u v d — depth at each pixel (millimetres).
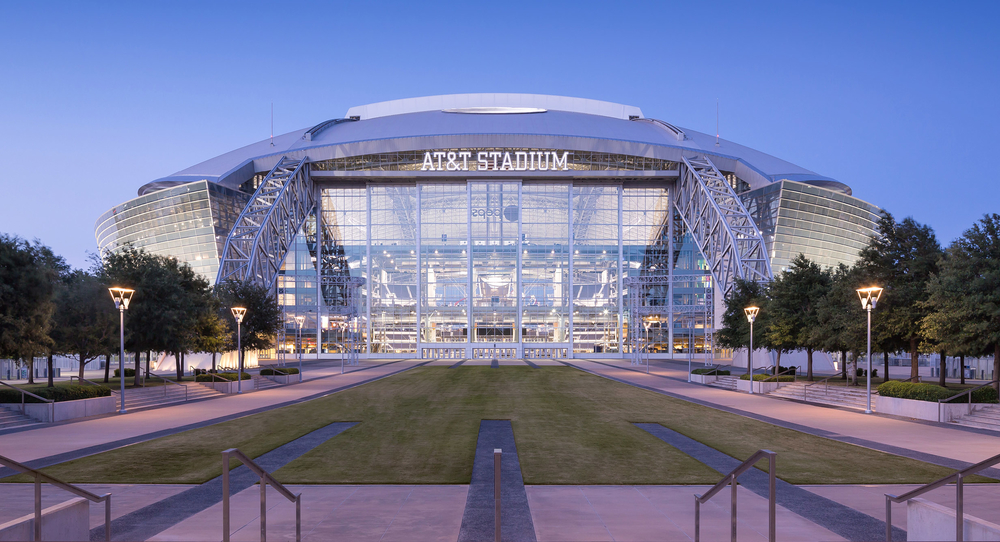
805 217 111625
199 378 49094
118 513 13891
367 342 121875
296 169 113188
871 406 35656
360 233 123750
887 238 39844
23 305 30562
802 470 18469
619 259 123125
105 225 116125
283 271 121812
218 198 108750
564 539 12141
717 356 117812
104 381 49625
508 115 131500
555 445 23031
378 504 14734
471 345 121062
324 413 33188
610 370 76500
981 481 16875
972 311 30234
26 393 30219
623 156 120312
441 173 120125
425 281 122312
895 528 12781
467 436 25203
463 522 13258
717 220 108750
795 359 79750
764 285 67625
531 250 122312
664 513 13969
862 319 38438
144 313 42562
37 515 9438
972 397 30516
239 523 13133
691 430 26906
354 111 144875
